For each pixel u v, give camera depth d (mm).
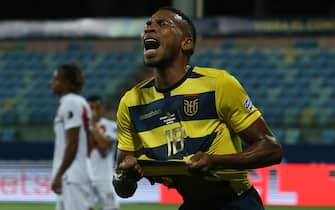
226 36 31781
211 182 5688
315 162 21312
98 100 15641
